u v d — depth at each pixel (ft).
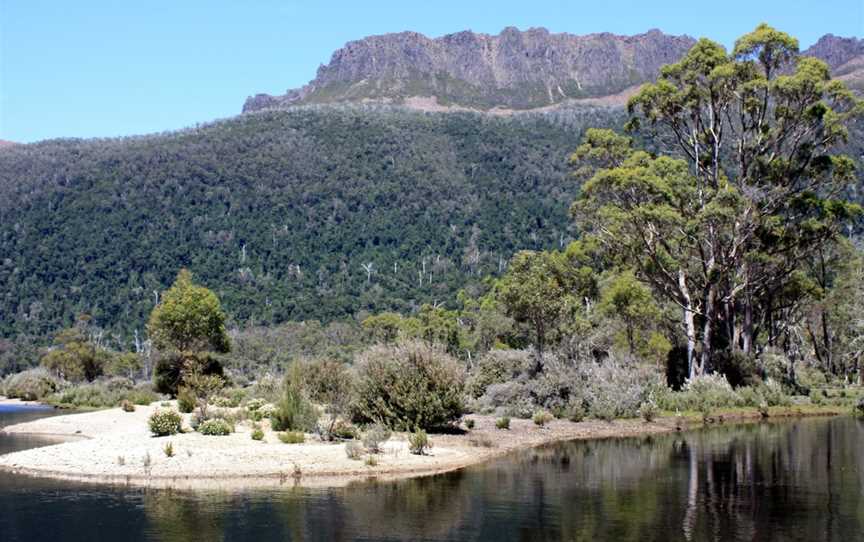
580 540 52.75
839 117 159.33
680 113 171.63
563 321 149.59
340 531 54.65
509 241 523.29
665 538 53.52
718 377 154.71
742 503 64.44
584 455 91.35
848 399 171.32
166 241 490.49
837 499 66.39
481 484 71.82
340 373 103.09
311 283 475.72
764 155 168.55
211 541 51.98
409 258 516.73
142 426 113.39
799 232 163.94
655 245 163.02
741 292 170.60
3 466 79.46
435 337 259.39
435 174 618.03
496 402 132.67
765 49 161.99
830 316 221.66
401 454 85.15
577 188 582.76
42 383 234.99
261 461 78.59
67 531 54.19
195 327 191.52
